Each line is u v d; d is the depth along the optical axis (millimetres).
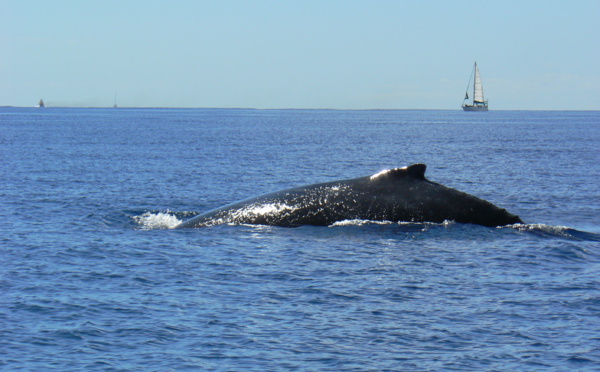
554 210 70875
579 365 29609
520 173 111562
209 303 37219
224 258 46594
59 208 68625
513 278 42094
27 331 33062
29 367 29266
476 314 35625
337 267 44312
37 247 49844
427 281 41344
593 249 49719
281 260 46031
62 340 32062
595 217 66438
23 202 72312
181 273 42938
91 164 121000
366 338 32469
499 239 51781
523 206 73812
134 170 110250
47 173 103500
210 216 58188
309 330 33406
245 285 40438
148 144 188000
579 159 141250
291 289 39688
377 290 39531
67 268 44031
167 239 52469
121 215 63875
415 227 54312
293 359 30219
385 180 56719
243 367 29406
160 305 36844
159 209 68812
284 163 128500
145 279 41625
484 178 104125
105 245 50500
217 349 31188
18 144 178875
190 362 29844
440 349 31281
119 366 29422
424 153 163250
